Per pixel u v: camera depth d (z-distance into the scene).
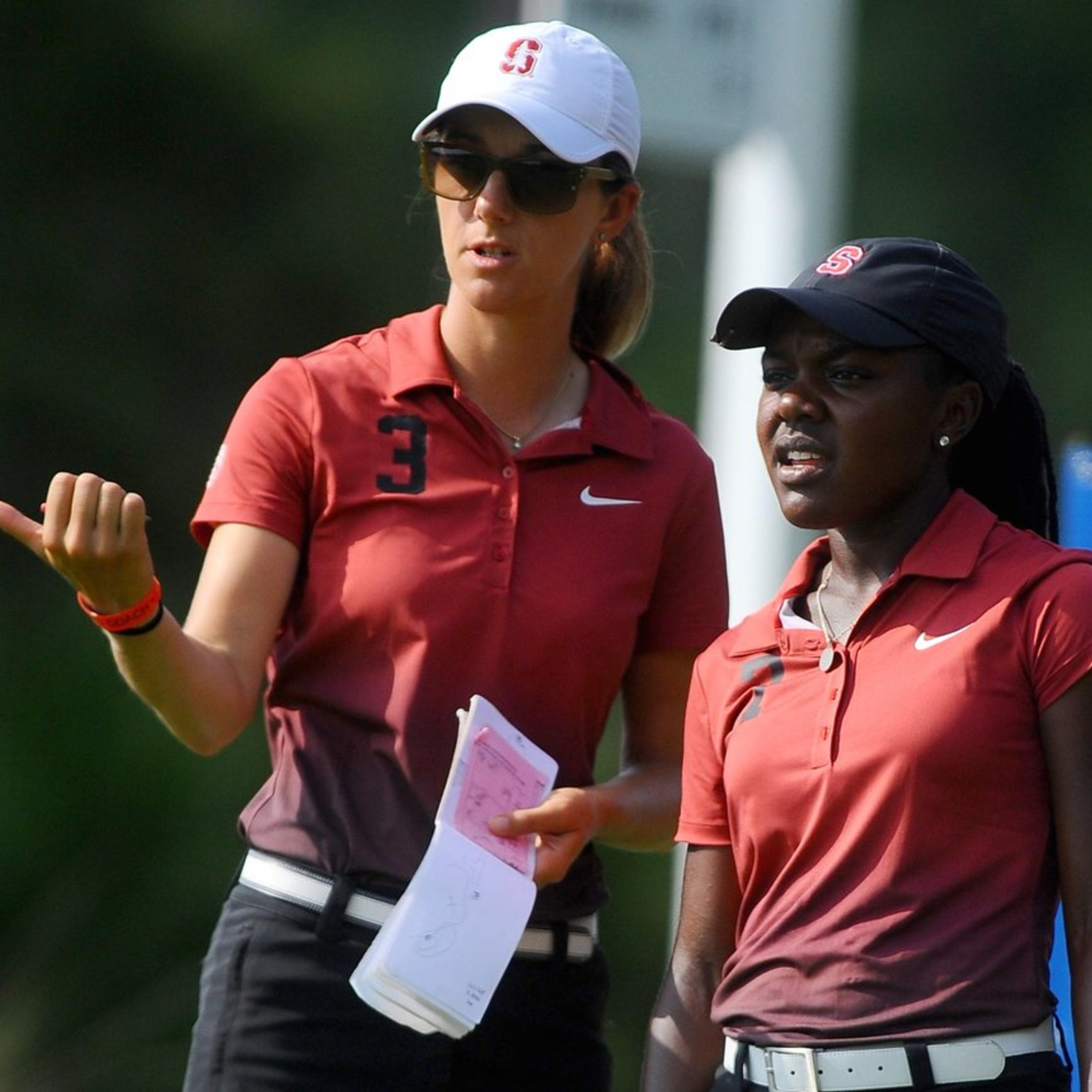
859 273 11.88
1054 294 56.72
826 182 18.70
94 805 35.56
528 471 13.77
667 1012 12.70
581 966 13.98
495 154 13.41
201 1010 13.73
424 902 12.01
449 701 13.40
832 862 11.43
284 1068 13.22
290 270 47.22
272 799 13.67
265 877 13.43
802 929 11.51
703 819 12.62
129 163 46.38
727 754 12.12
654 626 14.35
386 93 47.09
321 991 13.18
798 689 11.88
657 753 14.42
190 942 34.81
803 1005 11.34
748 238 18.83
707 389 19.78
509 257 13.45
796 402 11.91
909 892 11.23
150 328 46.59
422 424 13.72
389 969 11.80
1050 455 12.96
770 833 11.74
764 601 18.42
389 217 47.72
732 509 18.62
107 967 34.25
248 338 47.47
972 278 12.04
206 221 46.97
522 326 13.85
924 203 56.62
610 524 13.84
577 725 13.79
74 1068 31.52
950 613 11.54
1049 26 57.78
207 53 45.53
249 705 13.27
